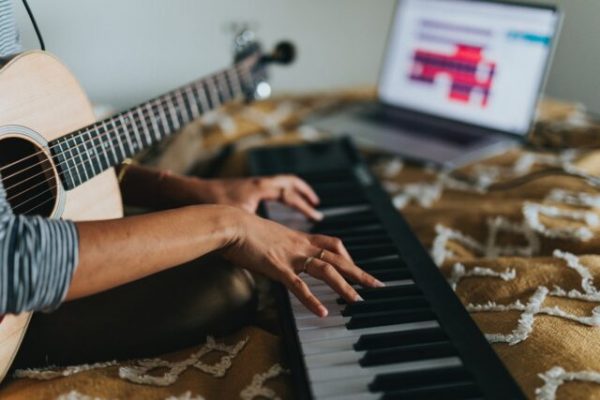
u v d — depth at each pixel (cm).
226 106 183
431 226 122
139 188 120
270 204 123
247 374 83
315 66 212
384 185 142
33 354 88
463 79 160
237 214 90
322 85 215
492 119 156
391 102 176
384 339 81
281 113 180
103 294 90
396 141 155
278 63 161
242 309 94
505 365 82
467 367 76
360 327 84
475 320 93
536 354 83
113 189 105
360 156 143
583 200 123
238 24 199
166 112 123
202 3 196
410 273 96
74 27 188
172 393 81
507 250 116
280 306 91
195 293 91
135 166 121
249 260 90
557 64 158
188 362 88
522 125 150
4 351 82
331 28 207
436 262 110
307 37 207
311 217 115
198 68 204
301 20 204
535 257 110
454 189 138
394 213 117
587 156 142
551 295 96
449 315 85
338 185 130
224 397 82
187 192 119
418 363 77
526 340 86
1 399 81
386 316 85
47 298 72
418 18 169
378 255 102
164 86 204
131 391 81
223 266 95
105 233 76
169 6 194
